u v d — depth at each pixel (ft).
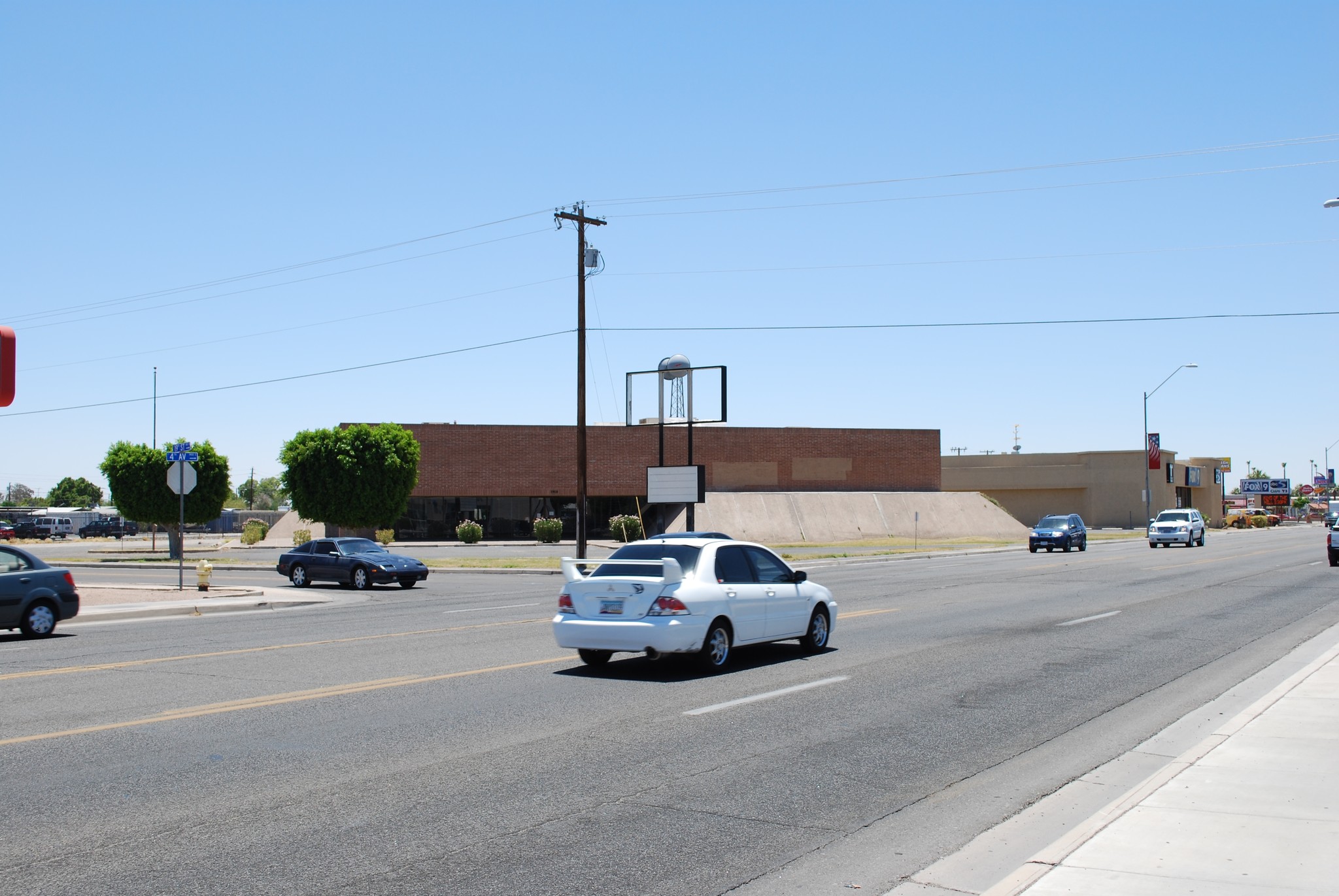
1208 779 24.63
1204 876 18.28
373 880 18.99
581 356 125.49
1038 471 295.89
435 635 56.54
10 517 330.13
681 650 41.24
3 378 52.90
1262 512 404.36
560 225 124.98
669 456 234.38
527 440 226.79
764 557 47.37
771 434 243.40
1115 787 25.58
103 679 41.27
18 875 19.15
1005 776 26.63
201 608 75.56
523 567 132.67
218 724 32.27
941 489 299.17
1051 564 126.72
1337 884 17.84
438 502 224.33
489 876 19.24
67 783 25.45
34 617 57.88
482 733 31.01
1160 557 141.90
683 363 145.07
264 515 350.64
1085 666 44.50
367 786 25.26
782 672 42.73
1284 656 47.47
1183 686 39.73
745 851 20.81
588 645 42.11
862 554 159.22
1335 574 102.42
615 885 18.90
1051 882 18.10
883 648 50.01
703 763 27.58
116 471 179.32
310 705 35.47
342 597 88.48
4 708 34.91
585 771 26.71
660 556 44.14
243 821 22.43
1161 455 294.87
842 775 26.55
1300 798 22.95
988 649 49.67
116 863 19.80
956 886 18.89
